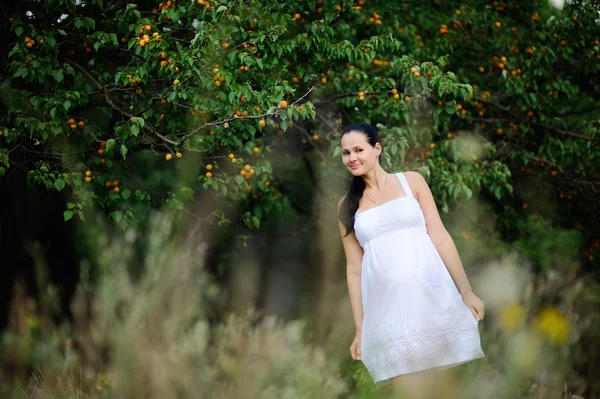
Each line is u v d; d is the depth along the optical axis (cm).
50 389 282
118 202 511
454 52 682
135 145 493
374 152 364
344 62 559
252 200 614
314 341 367
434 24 715
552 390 276
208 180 470
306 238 898
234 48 449
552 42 634
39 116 496
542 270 581
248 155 557
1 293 526
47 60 473
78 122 516
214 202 593
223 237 691
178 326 264
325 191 635
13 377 296
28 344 295
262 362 270
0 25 523
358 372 354
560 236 625
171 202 488
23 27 500
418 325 342
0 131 455
